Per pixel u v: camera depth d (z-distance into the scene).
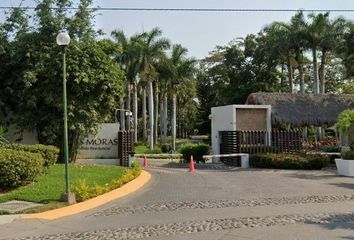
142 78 51.50
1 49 22.83
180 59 53.97
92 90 23.19
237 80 63.81
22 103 22.75
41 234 9.41
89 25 24.47
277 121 33.81
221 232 9.11
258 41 60.62
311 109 35.72
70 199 12.76
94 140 25.58
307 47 46.97
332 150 29.06
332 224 9.70
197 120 75.44
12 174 14.12
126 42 50.12
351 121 23.14
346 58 40.75
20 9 23.75
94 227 9.95
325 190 15.40
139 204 12.89
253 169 25.33
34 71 22.22
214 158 32.31
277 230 9.18
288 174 21.48
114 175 18.47
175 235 8.94
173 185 17.06
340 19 45.84
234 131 28.89
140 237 8.86
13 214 11.25
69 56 22.47
